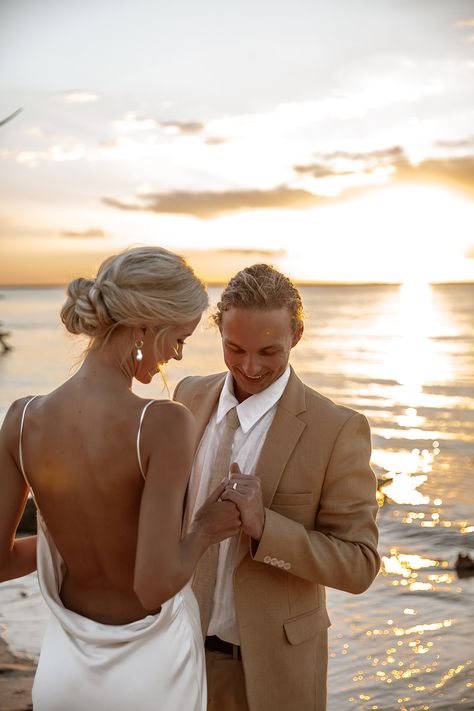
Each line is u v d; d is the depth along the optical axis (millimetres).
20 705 3881
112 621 1635
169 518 1518
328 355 39656
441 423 20547
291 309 1968
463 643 4918
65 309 1650
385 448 16516
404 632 5141
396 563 7227
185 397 2230
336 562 1891
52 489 1604
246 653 1938
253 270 1981
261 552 1846
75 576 1675
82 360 1694
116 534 1587
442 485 11797
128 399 1576
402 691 4195
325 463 1987
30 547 1792
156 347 1610
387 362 36562
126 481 1552
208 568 2023
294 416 2016
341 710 3998
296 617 2004
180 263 1633
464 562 7051
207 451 2102
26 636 4848
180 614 1688
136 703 1594
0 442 1680
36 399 1674
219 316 2037
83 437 1571
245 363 1951
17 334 59156
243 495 1790
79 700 1609
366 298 107375
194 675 1690
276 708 1947
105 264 1618
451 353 40344
